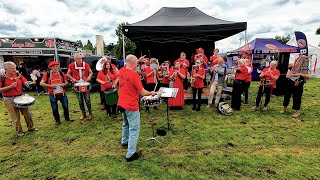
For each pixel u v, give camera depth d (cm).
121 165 317
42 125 521
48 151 375
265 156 336
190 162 321
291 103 686
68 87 1156
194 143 390
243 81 604
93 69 988
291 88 551
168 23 742
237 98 609
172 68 622
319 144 379
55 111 511
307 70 514
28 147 394
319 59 1527
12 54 1202
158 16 862
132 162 325
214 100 699
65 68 1280
